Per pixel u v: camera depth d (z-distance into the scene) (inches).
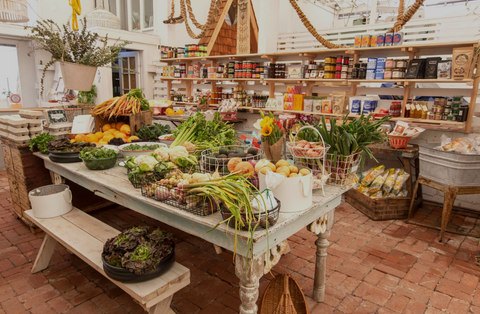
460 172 120.7
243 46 230.1
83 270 107.0
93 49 121.3
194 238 131.7
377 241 128.0
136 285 67.9
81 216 105.9
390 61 158.4
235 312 87.8
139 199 74.0
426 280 102.3
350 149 79.3
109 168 101.7
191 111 215.3
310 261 114.3
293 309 70.4
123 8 358.6
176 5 320.5
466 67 135.2
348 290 97.3
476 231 136.1
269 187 62.4
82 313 86.7
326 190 78.6
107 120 137.9
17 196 136.1
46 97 333.1
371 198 148.6
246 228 56.6
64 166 104.9
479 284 100.4
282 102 203.5
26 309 88.1
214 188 59.1
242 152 86.0
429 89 160.6
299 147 74.1
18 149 124.5
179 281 71.4
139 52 310.5
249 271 59.4
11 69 326.3
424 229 139.1
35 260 105.1
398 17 156.8
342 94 175.3
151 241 73.8
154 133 128.8
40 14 316.5
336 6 438.9
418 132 142.7
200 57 243.6
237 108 218.1
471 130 148.7
